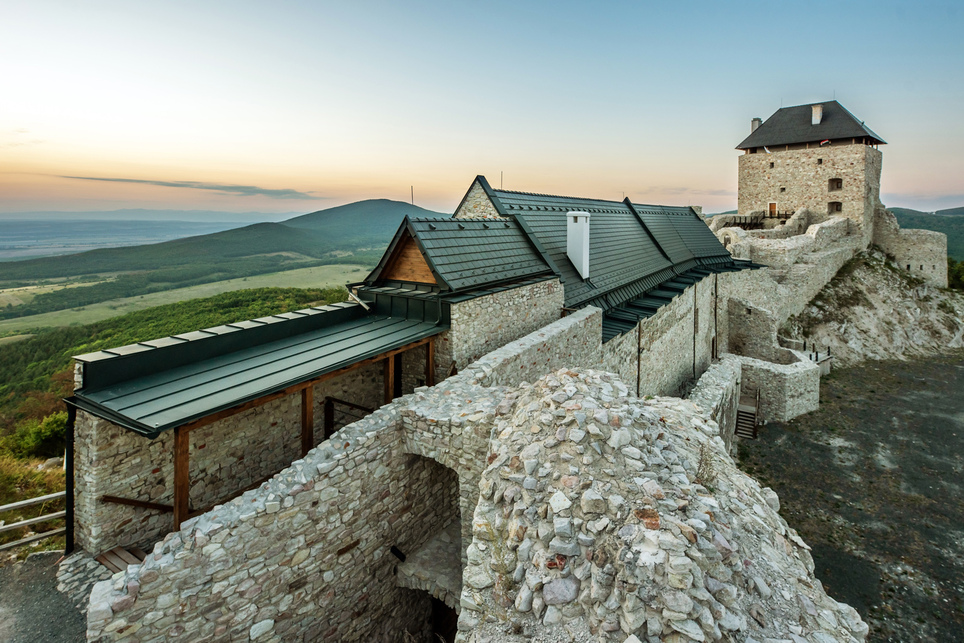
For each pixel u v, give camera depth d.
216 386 6.96
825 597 4.93
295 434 9.44
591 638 4.08
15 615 6.37
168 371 7.57
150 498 7.51
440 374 10.41
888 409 23.03
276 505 6.17
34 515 9.01
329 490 6.82
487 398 7.82
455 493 9.52
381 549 7.84
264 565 6.14
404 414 7.83
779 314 32.03
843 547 13.86
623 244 23.00
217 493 8.23
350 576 7.34
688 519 4.64
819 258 35.75
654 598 4.00
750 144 48.94
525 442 5.71
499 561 4.88
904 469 17.83
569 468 5.23
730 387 17.73
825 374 27.56
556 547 4.61
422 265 11.37
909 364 29.56
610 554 4.41
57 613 6.39
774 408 22.05
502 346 10.98
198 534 5.54
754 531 5.45
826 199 44.22
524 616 4.43
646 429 5.82
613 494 4.87
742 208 49.47
